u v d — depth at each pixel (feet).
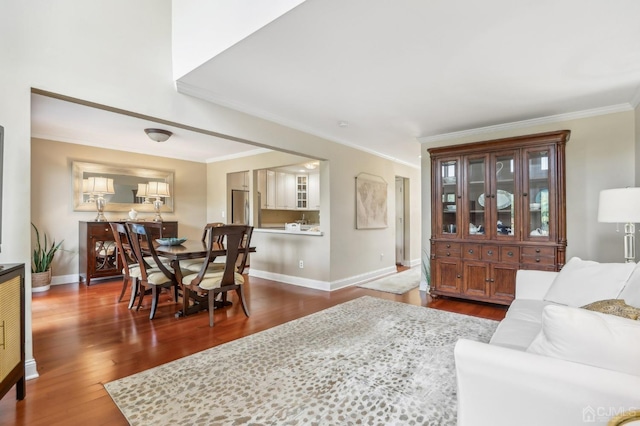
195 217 21.89
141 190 19.08
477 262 13.07
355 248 17.57
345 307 12.58
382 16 6.26
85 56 7.82
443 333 9.75
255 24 6.81
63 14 7.50
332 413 5.82
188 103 9.88
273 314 11.78
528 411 3.56
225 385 6.78
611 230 11.43
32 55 7.02
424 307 12.66
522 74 8.84
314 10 6.08
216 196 21.84
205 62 8.28
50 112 12.26
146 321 10.91
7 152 6.64
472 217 13.38
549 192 11.60
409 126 13.93
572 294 7.27
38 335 9.59
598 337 3.42
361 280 17.92
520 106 11.39
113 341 9.18
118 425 5.52
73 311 11.98
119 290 15.15
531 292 8.43
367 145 17.60
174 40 9.43
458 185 13.61
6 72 6.67
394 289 15.90
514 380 3.60
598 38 7.03
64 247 16.53
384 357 8.08
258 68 8.58
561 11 6.08
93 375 7.22
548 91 10.05
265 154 18.84
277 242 18.03
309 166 23.95
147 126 14.26
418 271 21.01
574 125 12.11
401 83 9.48
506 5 5.91
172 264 11.69
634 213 7.81
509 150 12.40
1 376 5.56
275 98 10.75
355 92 10.22
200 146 18.29
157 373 7.30
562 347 3.61
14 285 6.02
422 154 15.96
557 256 11.44
